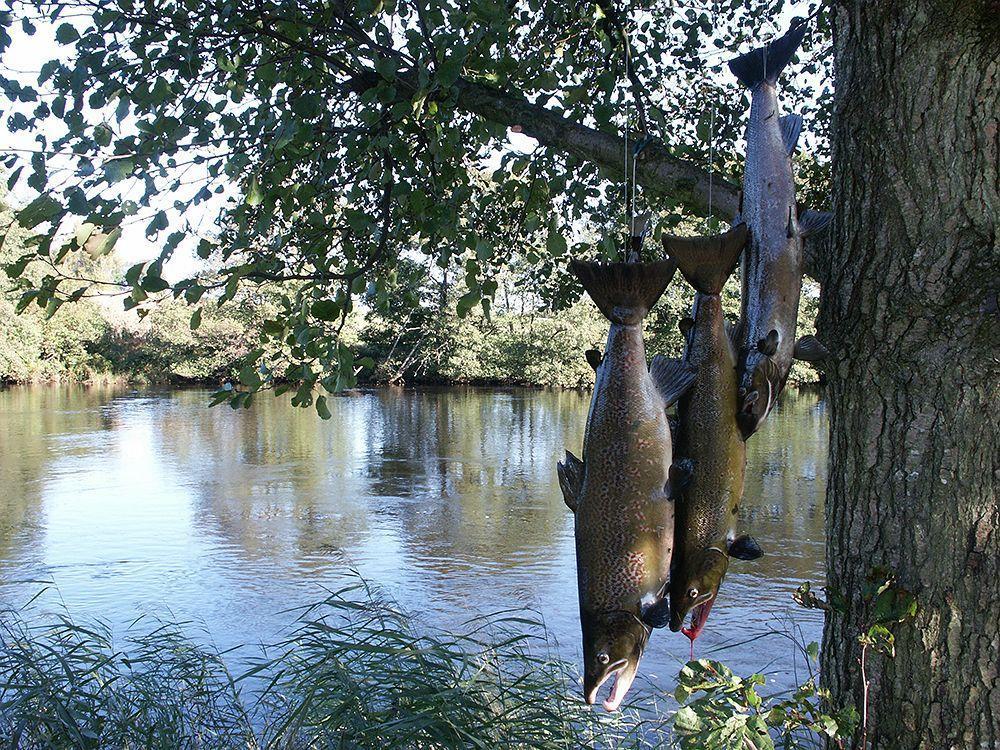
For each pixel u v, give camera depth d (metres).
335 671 4.32
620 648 1.85
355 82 4.36
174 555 14.01
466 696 4.21
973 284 2.72
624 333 1.95
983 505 2.72
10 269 3.66
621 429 1.92
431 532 15.70
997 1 2.60
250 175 3.85
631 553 1.89
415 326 7.60
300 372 4.08
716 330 2.05
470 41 3.74
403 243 4.95
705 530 2.03
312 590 12.05
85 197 3.52
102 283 3.75
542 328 49.59
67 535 15.37
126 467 22.98
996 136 2.68
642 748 4.74
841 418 3.00
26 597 11.66
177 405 43.03
